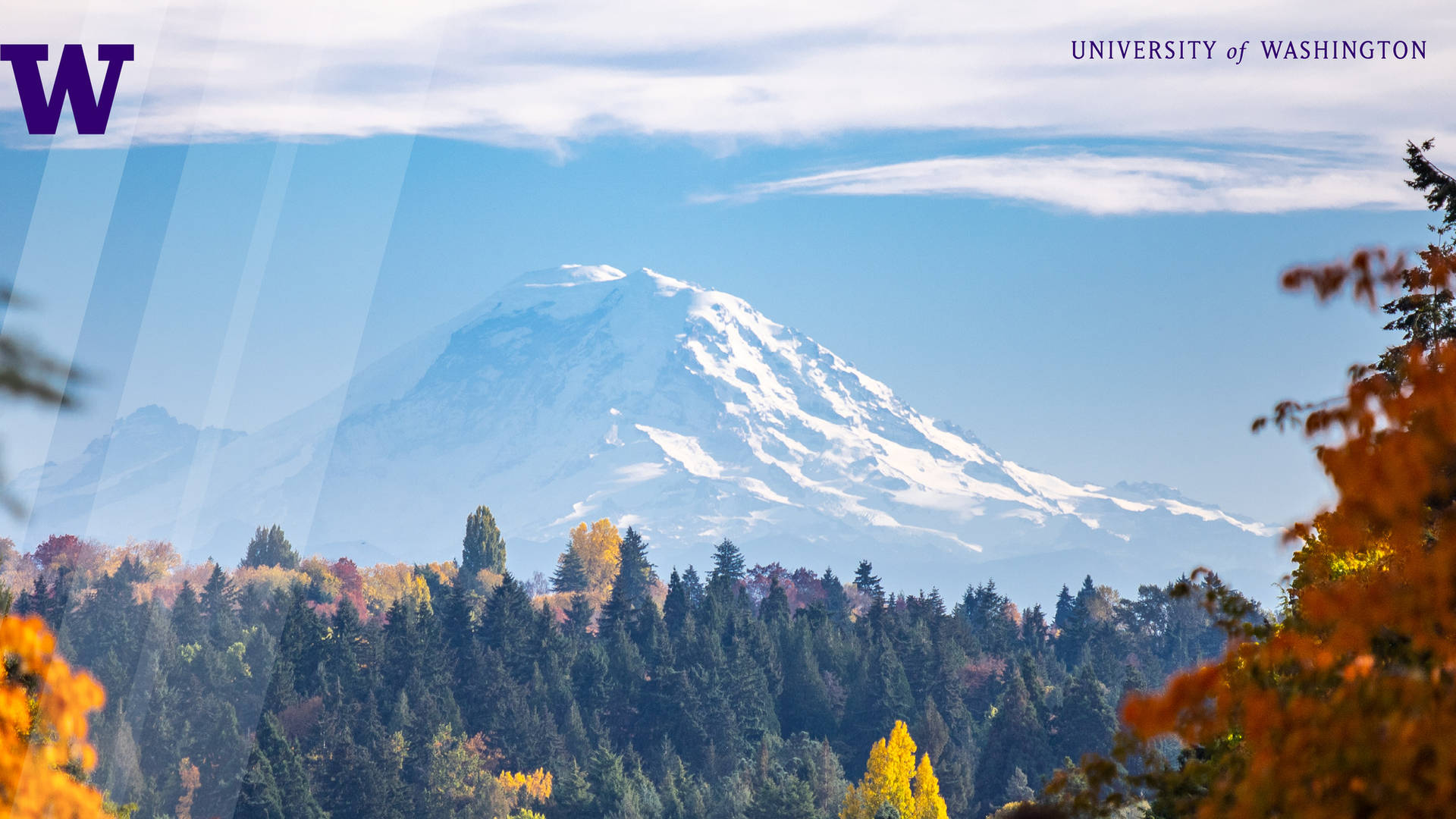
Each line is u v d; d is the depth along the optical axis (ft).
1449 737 17.92
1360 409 21.02
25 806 18.10
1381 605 19.84
